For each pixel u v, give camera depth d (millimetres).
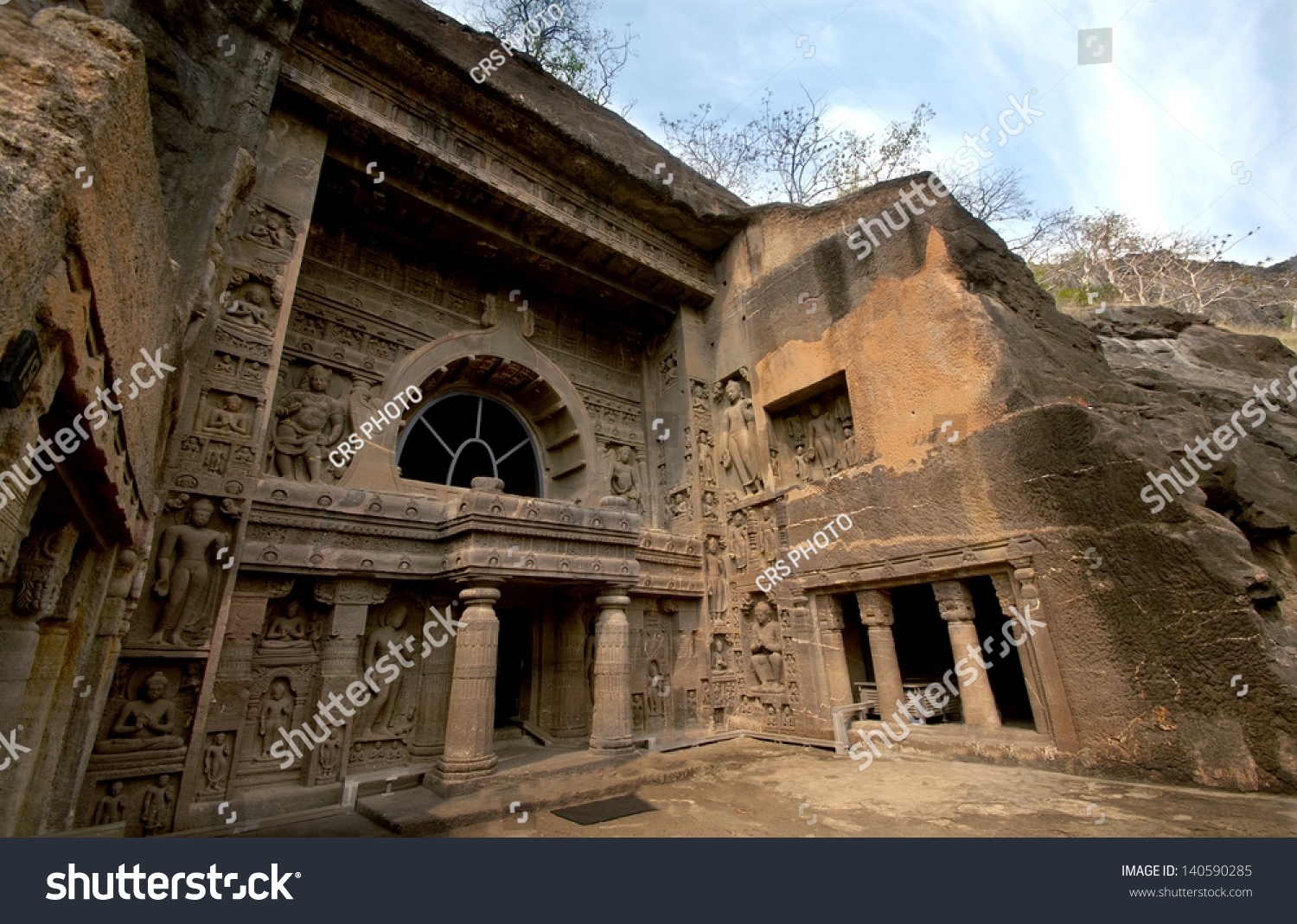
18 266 1918
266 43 7594
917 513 8984
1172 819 5410
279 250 7922
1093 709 7145
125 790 5867
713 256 13594
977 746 7973
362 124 8781
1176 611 6750
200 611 6480
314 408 8969
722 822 5824
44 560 3729
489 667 7344
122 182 2855
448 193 10141
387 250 10797
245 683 6848
